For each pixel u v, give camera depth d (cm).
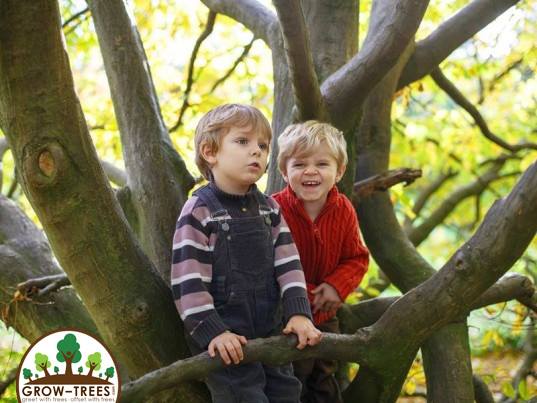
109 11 387
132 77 385
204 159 300
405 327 318
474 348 778
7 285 421
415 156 938
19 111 258
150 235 366
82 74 1009
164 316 299
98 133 764
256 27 486
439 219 954
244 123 290
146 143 377
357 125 408
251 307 286
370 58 375
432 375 397
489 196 1277
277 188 411
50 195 270
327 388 355
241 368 283
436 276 316
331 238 342
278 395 294
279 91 437
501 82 846
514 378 642
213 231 284
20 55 248
